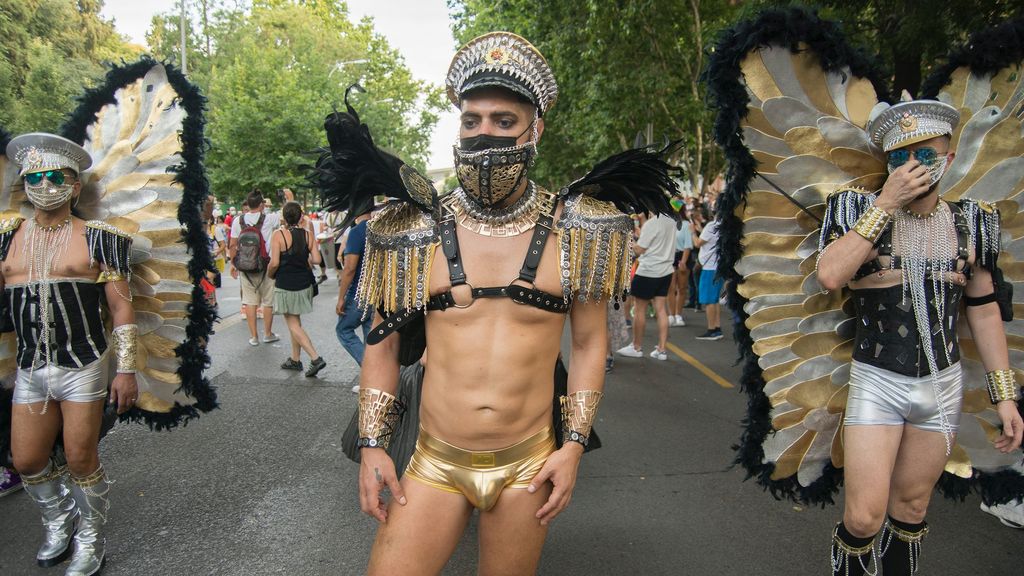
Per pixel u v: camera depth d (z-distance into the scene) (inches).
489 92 68.9
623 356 297.6
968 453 106.4
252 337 315.3
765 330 104.4
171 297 128.7
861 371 93.4
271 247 251.9
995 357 93.4
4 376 123.7
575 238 73.3
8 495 148.0
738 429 197.3
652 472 163.3
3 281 113.8
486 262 72.1
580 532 133.1
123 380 114.3
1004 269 104.4
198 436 186.1
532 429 74.4
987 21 189.5
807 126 99.3
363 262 76.3
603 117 545.0
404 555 71.8
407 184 72.0
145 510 140.4
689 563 121.6
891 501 96.0
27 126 857.5
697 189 590.9
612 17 502.0
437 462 73.7
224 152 839.7
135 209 126.0
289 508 141.6
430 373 75.2
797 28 94.3
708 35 518.6
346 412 209.8
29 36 949.2
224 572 117.1
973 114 104.0
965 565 120.7
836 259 89.1
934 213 92.3
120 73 124.4
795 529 134.6
